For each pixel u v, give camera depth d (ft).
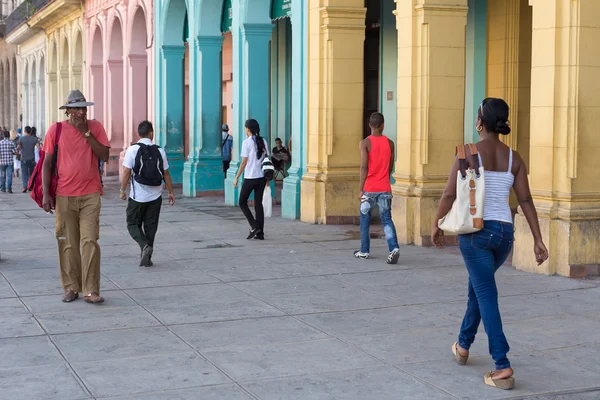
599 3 40.83
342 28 62.90
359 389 24.61
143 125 45.44
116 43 126.93
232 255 48.85
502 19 65.67
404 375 25.90
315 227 61.72
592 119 40.93
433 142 52.16
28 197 93.81
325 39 63.26
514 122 66.03
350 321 32.60
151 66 105.91
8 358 27.73
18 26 196.24
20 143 101.09
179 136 102.27
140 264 45.19
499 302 35.70
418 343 29.43
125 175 45.14
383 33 77.41
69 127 35.53
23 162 100.73
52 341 29.84
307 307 35.04
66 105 35.29
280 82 102.83
